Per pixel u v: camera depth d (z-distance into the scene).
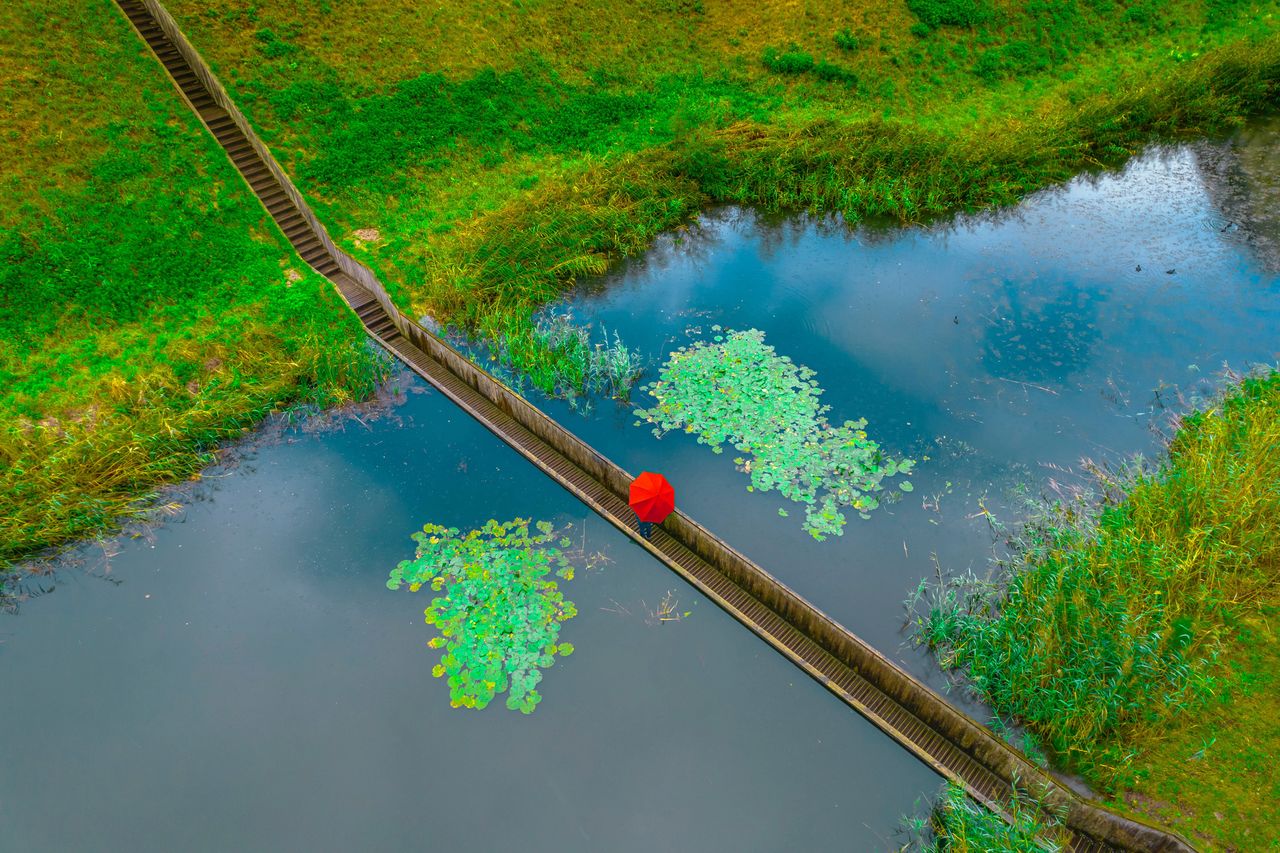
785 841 10.27
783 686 11.92
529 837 10.37
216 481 15.45
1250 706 10.62
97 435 15.38
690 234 22.34
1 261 17.77
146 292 18.33
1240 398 15.16
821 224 22.55
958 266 20.56
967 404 16.45
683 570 13.30
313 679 12.18
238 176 20.73
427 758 11.21
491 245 20.34
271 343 17.77
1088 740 10.38
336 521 14.62
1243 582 11.96
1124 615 10.97
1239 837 9.41
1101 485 14.30
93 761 11.29
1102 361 17.31
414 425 16.64
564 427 16.39
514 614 12.89
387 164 22.45
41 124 19.81
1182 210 22.05
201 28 22.69
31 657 12.57
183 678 12.25
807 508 14.43
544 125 24.80
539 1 26.91
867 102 26.30
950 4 28.00
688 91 26.64
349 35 24.20
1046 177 23.48
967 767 10.62
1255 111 26.31
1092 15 28.50
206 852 10.32
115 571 13.83
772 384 17.16
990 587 12.80
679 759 11.12
